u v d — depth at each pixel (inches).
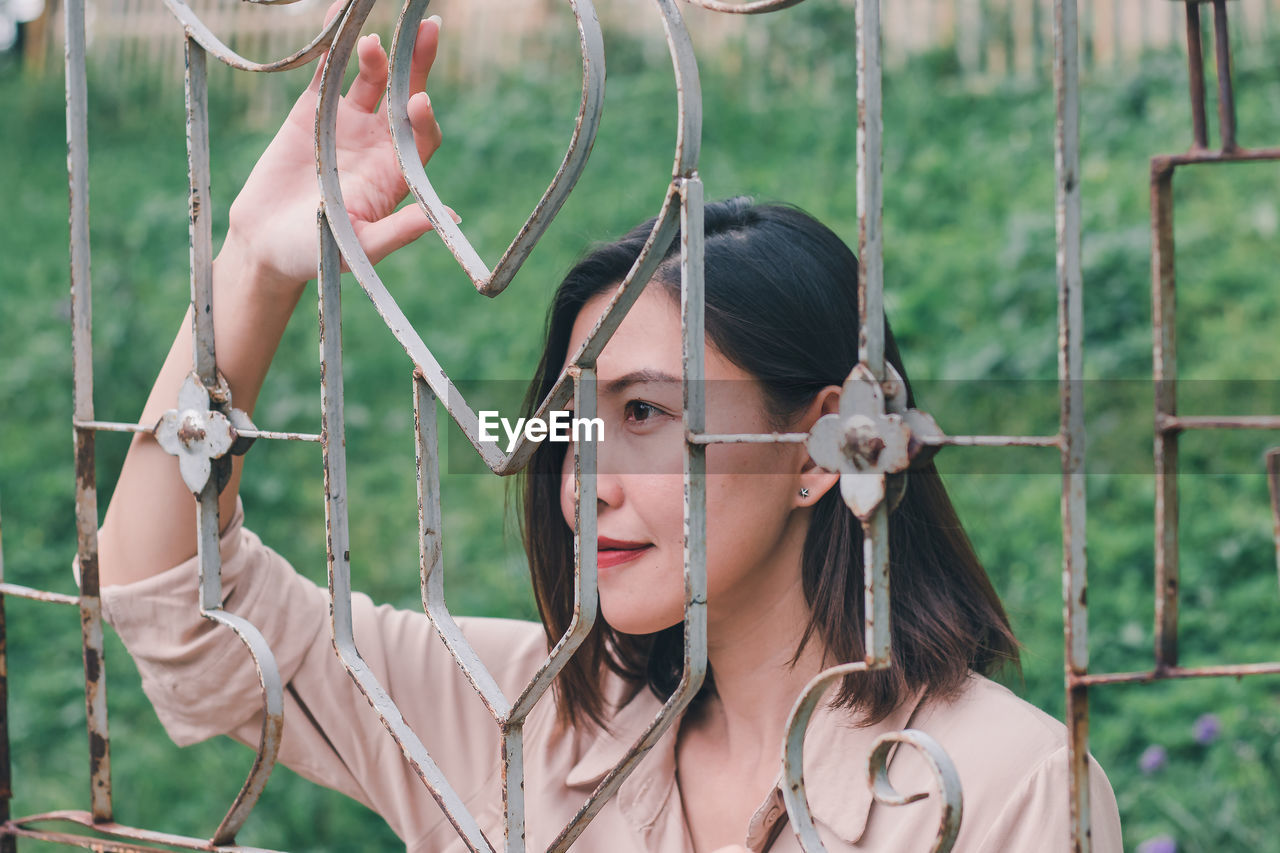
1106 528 148.1
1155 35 287.1
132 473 57.3
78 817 52.9
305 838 126.3
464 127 301.3
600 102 37.2
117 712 147.6
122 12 391.5
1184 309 183.5
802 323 52.9
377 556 171.6
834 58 301.7
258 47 373.1
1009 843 48.7
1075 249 32.6
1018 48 294.2
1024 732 50.5
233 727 59.5
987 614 57.0
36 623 165.9
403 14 41.9
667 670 60.4
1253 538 139.6
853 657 52.8
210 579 47.9
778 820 52.6
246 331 52.9
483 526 169.2
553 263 226.5
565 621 60.8
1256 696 120.4
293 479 190.1
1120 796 113.3
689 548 37.4
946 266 199.0
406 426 198.8
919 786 50.8
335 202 44.4
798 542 55.1
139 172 319.0
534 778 60.2
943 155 241.3
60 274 268.2
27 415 210.8
